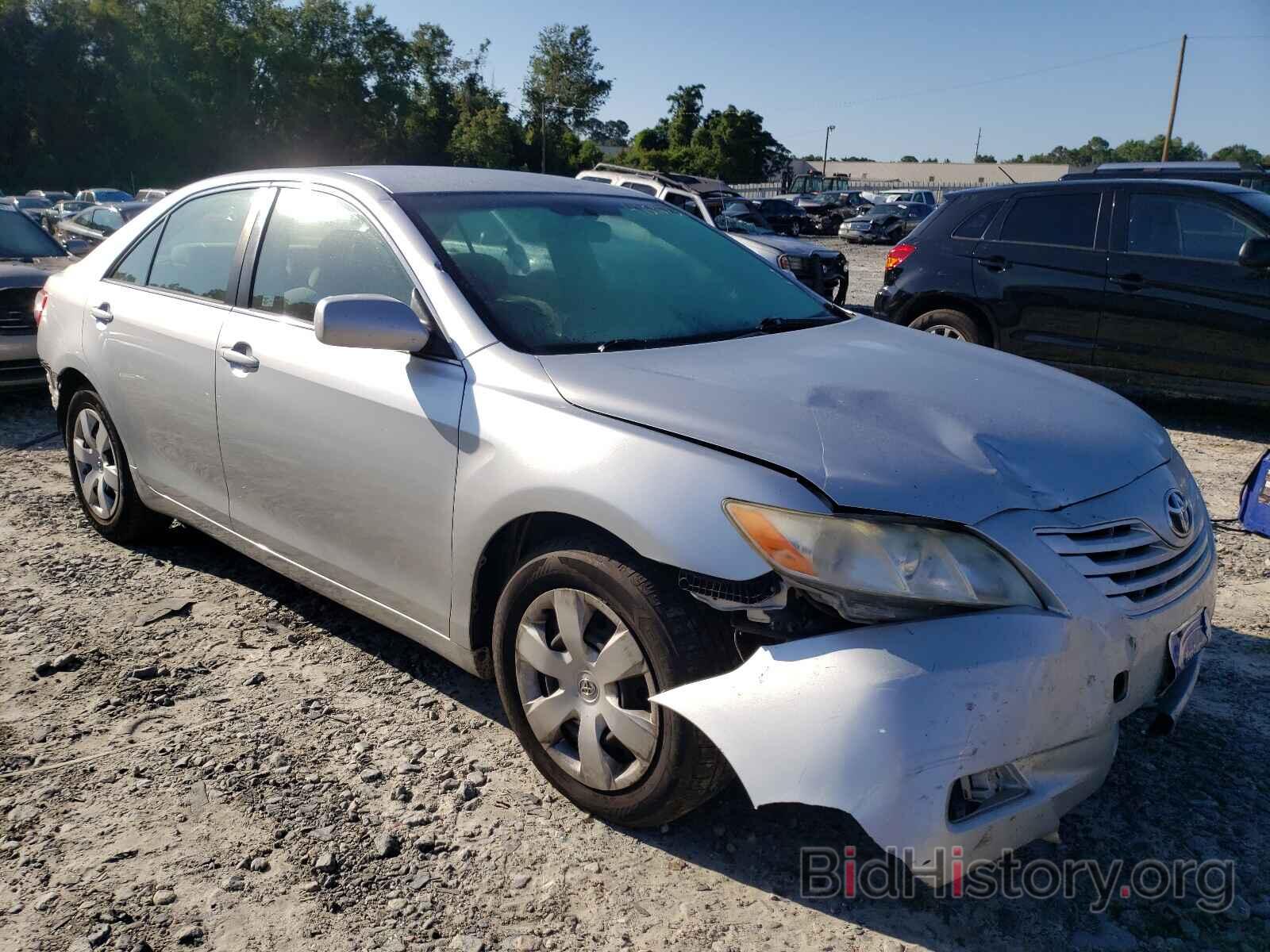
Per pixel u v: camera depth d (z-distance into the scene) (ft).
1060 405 8.93
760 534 7.15
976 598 6.95
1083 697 7.10
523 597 8.66
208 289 12.34
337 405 10.10
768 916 7.56
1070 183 24.63
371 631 12.25
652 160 290.35
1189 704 10.52
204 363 11.80
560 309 9.91
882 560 6.95
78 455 15.14
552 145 289.12
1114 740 7.45
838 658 6.89
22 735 9.90
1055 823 7.16
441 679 11.10
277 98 241.35
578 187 12.51
